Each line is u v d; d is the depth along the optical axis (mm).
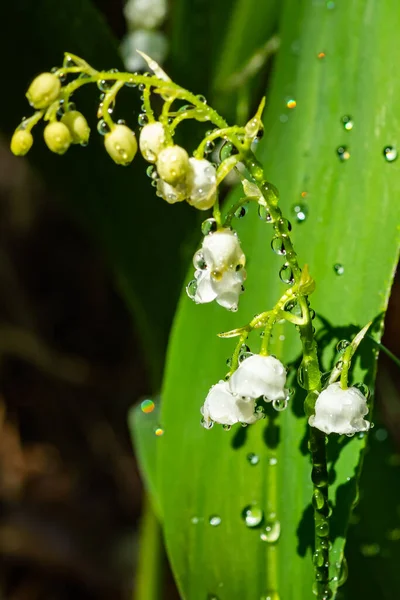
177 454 251
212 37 306
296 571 239
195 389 253
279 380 218
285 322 248
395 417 408
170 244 307
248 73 308
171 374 254
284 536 242
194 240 304
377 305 234
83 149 300
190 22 305
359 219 241
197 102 215
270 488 245
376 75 247
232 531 245
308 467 241
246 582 242
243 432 248
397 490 293
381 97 245
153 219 305
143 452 283
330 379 222
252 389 217
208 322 256
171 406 253
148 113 215
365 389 228
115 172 301
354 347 218
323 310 240
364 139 245
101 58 294
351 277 239
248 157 216
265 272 253
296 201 251
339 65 254
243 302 253
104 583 438
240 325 252
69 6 285
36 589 439
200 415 252
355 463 234
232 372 222
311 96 257
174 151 209
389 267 235
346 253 241
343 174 246
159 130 213
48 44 292
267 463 245
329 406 217
